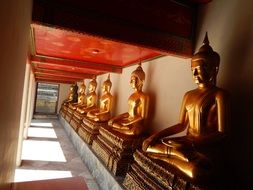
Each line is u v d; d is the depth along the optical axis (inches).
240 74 122.3
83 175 224.8
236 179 114.0
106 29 123.6
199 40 148.3
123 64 278.8
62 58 266.4
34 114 626.8
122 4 127.7
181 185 106.4
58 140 374.9
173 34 143.3
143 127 203.3
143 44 133.2
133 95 211.5
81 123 335.9
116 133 203.2
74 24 117.6
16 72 69.1
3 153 57.7
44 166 243.9
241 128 118.4
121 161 176.6
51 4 114.0
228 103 117.6
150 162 131.7
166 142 130.0
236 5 128.6
